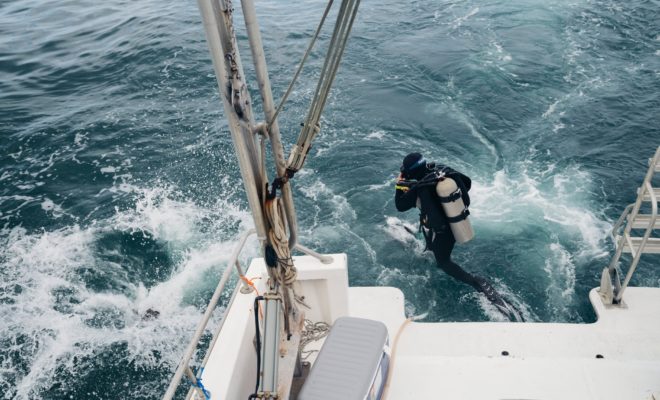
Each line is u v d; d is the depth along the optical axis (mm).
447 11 16734
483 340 4355
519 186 8438
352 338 3260
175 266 7754
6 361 6500
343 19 2127
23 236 8570
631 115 10383
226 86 2229
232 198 9070
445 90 11867
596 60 12805
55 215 8984
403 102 11438
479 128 10328
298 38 15312
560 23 15031
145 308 7156
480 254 6844
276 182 2666
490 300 5930
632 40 13742
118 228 8523
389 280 6578
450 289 6258
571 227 7344
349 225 7832
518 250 6895
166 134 11070
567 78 12047
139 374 6262
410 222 7746
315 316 4027
